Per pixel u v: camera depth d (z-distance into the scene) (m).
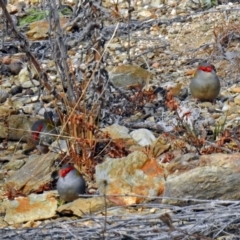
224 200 9.06
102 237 8.25
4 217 9.78
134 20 16.16
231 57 14.05
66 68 10.90
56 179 10.44
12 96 13.40
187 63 14.28
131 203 9.59
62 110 11.81
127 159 10.14
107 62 13.88
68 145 10.63
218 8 16.39
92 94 11.20
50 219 9.63
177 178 9.41
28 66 11.65
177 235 8.18
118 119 11.98
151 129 11.67
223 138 10.77
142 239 8.33
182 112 11.79
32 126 11.34
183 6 16.69
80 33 14.09
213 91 12.35
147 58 14.62
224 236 8.42
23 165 10.95
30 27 16.08
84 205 9.52
